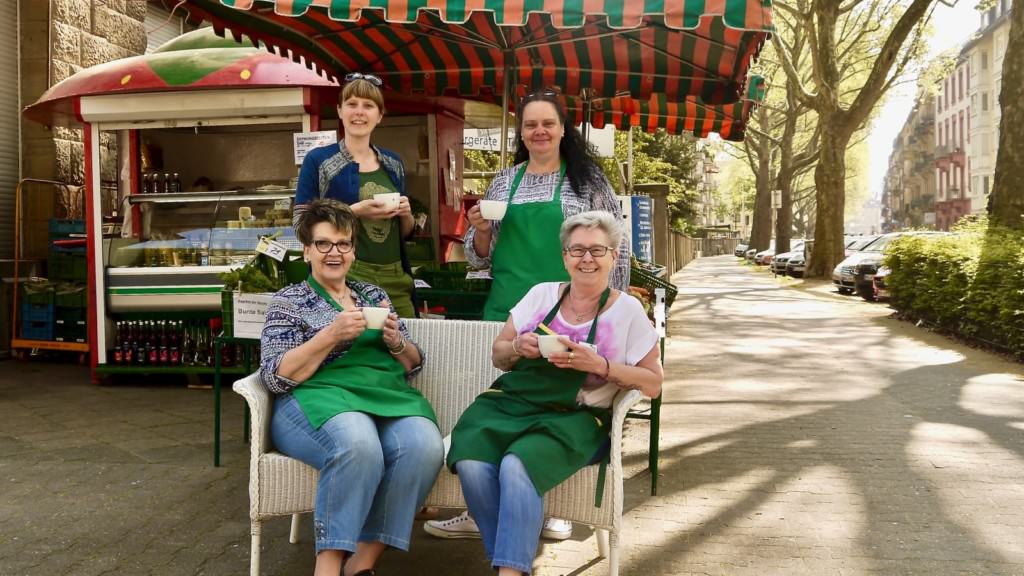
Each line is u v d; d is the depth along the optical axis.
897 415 6.66
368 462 2.99
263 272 5.01
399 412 3.25
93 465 5.06
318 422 3.07
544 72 6.96
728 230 91.12
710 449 5.63
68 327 8.84
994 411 6.78
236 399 7.12
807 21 23.36
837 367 9.20
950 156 64.88
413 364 3.58
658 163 23.64
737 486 4.81
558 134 3.81
